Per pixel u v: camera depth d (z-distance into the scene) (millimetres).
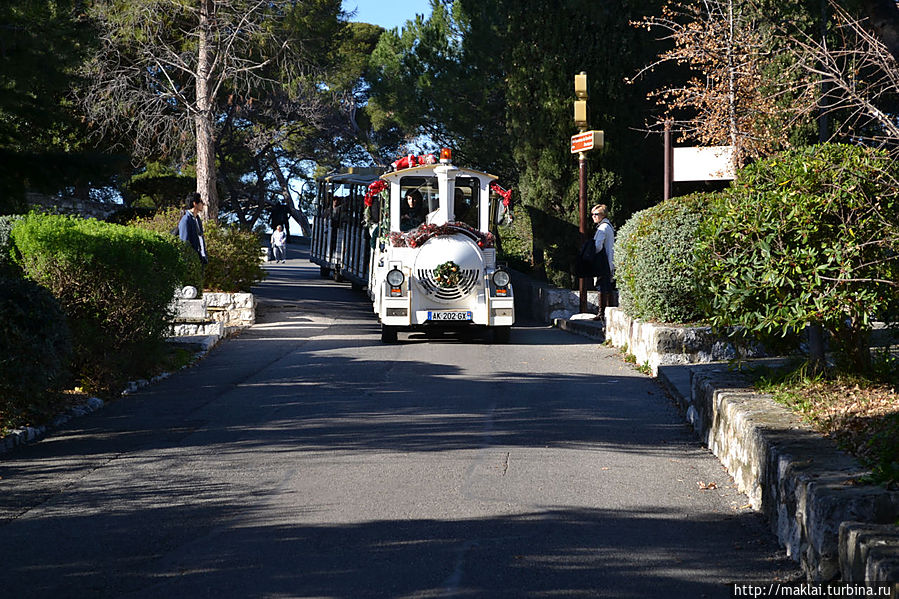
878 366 8055
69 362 10375
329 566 5453
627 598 4996
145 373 12648
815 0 15336
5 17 13133
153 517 6453
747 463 6898
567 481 7387
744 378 8852
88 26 14711
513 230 28719
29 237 11125
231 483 7324
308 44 32875
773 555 5664
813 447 6066
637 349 14109
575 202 23219
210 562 5539
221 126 46531
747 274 7387
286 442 8781
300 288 28531
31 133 13461
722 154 15938
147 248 12547
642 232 13734
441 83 32688
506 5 25438
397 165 18625
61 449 8555
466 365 14039
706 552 5734
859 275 7211
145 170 42312
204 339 16000
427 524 6266
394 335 16906
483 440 8859
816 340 8211
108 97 28625
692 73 23234
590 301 21500
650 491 7113
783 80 15016
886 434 5758
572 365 14094
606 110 23047
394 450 8430
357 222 26516
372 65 39125
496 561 5551
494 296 17047
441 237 17094
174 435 9133
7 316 8898
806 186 7367
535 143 23609
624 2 22969
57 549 5793
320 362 14211
